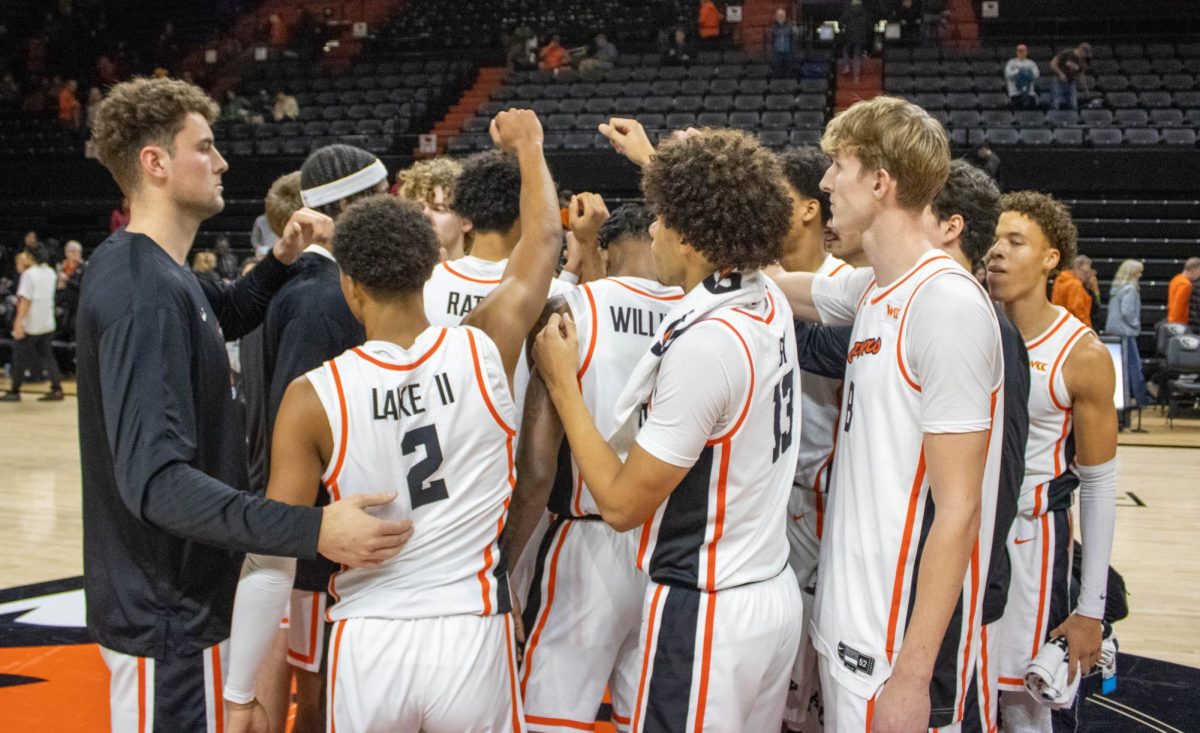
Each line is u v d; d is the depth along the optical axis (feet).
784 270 8.09
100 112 6.45
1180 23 48.39
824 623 6.19
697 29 50.75
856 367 6.12
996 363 5.79
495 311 6.69
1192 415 34.22
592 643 7.16
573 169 41.37
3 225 47.29
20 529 18.35
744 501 6.12
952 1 50.39
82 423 6.23
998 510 6.64
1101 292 38.99
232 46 53.88
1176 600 15.34
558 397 6.37
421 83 50.19
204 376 6.33
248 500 5.71
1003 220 8.08
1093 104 42.83
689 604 6.12
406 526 5.84
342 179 7.87
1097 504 7.86
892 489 5.81
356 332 7.46
